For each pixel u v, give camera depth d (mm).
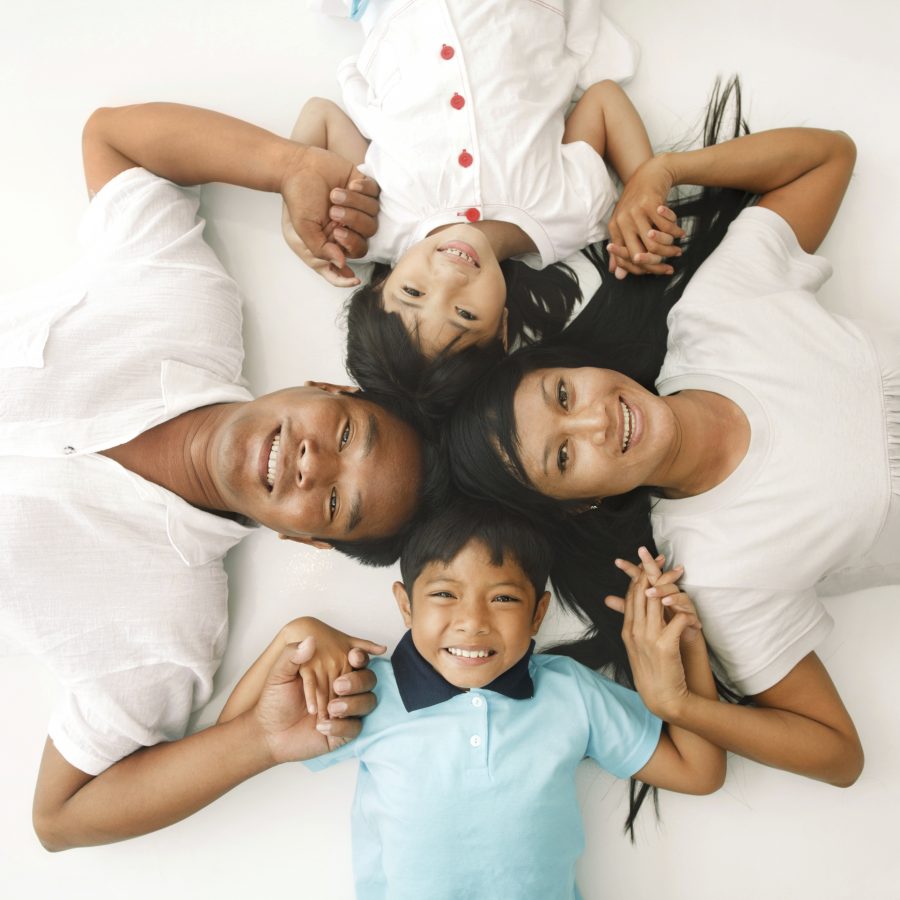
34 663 1088
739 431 1007
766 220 1070
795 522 977
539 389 958
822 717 1002
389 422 982
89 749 978
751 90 1159
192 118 1065
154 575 997
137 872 1058
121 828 985
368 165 1082
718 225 1126
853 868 1056
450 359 1001
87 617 970
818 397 993
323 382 1098
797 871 1055
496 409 966
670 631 948
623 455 936
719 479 1013
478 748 930
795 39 1162
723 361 1026
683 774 1001
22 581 944
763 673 1000
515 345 1104
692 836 1056
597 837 1053
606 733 986
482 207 1043
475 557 961
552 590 1071
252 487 945
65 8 1170
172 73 1166
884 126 1148
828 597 1088
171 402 1004
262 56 1170
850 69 1157
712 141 1150
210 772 975
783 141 1066
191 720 1069
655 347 1104
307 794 1062
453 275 979
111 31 1172
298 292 1134
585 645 1071
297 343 1126
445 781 929
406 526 995
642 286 1115
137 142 1065
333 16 1162
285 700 968
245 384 1104
